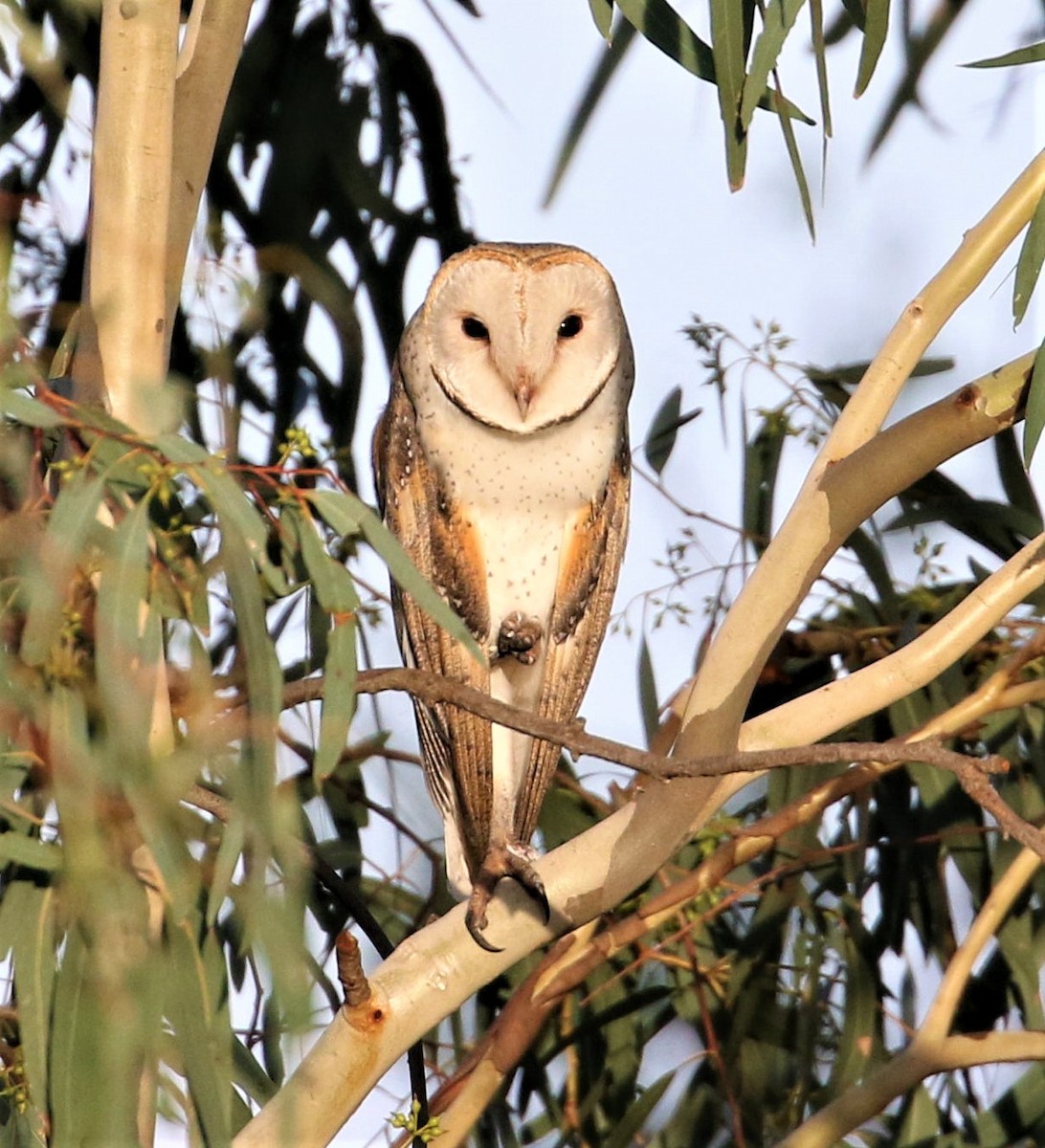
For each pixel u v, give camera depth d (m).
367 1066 5.96
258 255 8.42
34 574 4.34
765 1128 8.79
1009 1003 9.05
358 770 8.41
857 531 8.92
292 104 8.78
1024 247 5.83
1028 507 8.95
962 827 8.54
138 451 4.53
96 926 4.69
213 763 4.53
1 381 4.67
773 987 8.70
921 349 6.39
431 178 8.91
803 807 7.94
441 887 8.09
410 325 7.89
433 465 7.70
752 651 6.10
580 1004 8.91
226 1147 4.87
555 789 9.05
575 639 7.77
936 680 8.54
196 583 5.02
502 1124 8.66
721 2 5.95
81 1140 4.79
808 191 5.89
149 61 5.88
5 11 6.29
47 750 4.70
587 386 7.64
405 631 7.89
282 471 4.69
